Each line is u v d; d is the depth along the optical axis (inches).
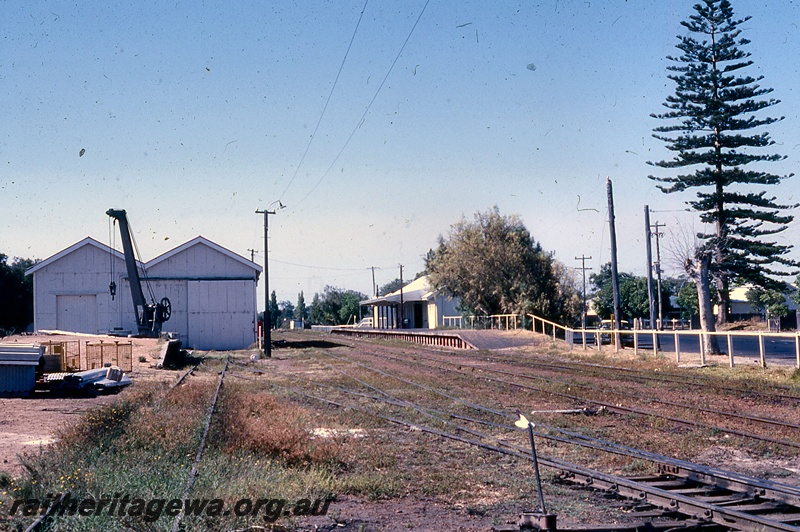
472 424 594.9
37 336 1720.0
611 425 588.4
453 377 989.8
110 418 482.3
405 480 406.9
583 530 299.0
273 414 611.2
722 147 2086.6
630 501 355.6
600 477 386.6
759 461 453.4
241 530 287.0
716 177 2052.2
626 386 842.2
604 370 1033.5
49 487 320.2
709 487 373.1
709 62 2050.9
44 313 2026.3
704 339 1059.9
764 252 2080.5
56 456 380.8
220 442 442.0
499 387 857.5
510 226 2295.8
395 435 553.9
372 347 1831.9
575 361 1237.7
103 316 2041.1
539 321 2066.9
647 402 703.1
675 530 302.4
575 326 2201.0
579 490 385.7
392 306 3371.1
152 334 1807.3
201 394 729.6
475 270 2214.6
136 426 473.4
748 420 585.0
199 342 2052.2
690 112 2076.8
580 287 2332.7
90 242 2048.5
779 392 744.3
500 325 2049.7
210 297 2069.4
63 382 804.6
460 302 2368.4
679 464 401.4
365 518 331.3
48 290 2033.7
